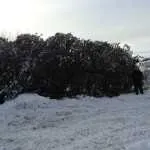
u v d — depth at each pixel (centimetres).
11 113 1435
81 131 1147
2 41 1958
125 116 1392
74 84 2017
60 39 2027
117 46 2416
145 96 2147
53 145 987
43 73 1914
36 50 1953
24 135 1127
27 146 991
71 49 2027
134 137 1016
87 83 2069
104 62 2169
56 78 1948
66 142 1012
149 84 2794
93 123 1277
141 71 2512
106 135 1066
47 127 1255
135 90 2311
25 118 1375
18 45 1953
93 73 2100
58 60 1953
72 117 1415
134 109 1598
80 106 1673
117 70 2253
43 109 1538
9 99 1788
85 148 930
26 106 1552
